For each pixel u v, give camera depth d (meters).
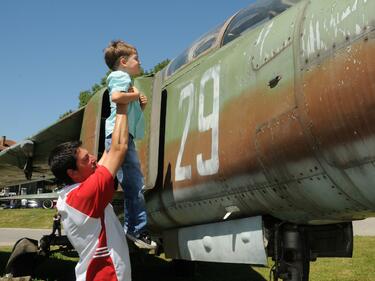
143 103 4.26
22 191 58.94
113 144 2.93
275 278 4.30
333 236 4.61
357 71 3.06
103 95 5.94
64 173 2.84
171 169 5.28
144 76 5.89
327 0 3.61
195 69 5.33
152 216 5.68
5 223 27.00
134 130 4.24
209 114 4.73
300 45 3.63
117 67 3.96
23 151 8.29
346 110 3.13
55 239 7.55
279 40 3.94
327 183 3.48
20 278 7.11
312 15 3.65
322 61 3.37
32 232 21.80
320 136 3.37
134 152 4.37
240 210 4.43
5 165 9.45
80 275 2.72
